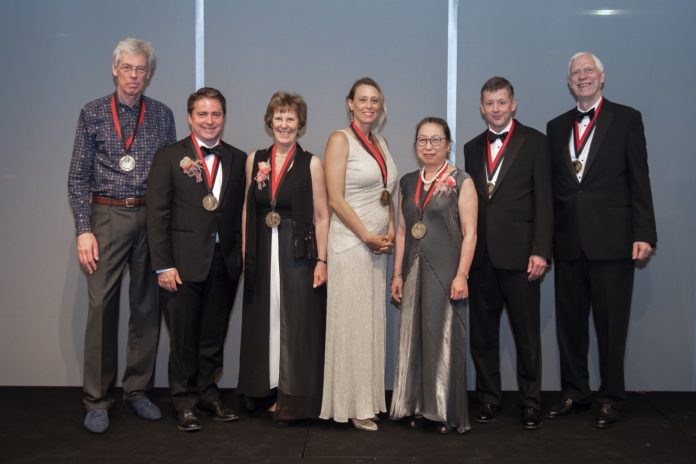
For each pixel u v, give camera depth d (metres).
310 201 3.60
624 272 3.66
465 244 3.48
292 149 3.64
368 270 3.57
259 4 4.27
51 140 4.36
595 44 4.23
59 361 4.44
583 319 3.79
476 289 3.75
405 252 3.63
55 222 4.39
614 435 3.50
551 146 3.80
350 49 4.28
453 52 4.27
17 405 4.01
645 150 3.63
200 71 4.30
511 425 3.65
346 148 3.55
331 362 3.59
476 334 3.80
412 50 4.27
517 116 4.27
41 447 3.31
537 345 3.66
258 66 4.29
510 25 4.24
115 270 3.63
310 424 3.65
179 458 3.16
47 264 4.41
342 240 3.57
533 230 3.60
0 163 4.38
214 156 3.56
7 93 4.35
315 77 4.29
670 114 4.24
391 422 3.70
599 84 3.69
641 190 3.57
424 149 3.52
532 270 3.54
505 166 3.61
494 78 3.64
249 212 3.60
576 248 3.66
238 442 3.37
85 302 4.42
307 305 3.60
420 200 3.54
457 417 3.48
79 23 4.30
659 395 4.24
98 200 3.61
